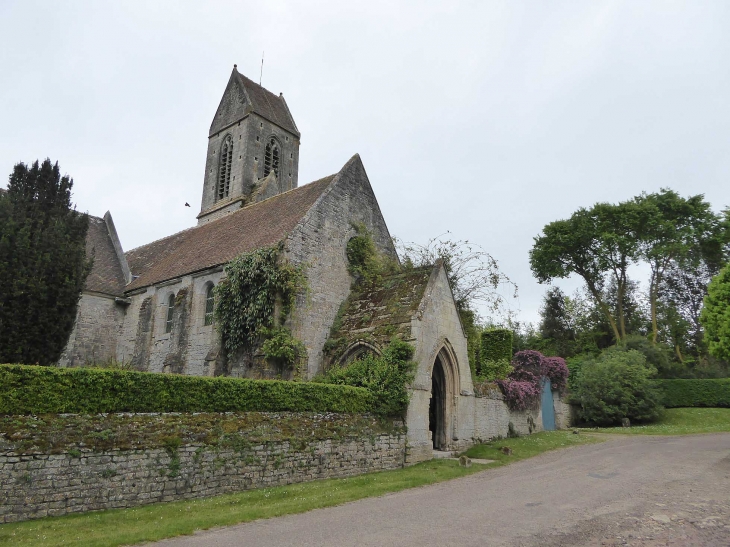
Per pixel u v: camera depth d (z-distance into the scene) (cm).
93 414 1144
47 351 1739
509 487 1369
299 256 2197
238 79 4919
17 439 1029
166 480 1209
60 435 1084
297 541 873
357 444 1669
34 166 1917
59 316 1769
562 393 3369
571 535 884
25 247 1727
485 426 2366
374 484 1434
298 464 1483
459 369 2186
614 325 4862
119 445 1156
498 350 2933
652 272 4981
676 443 2303
